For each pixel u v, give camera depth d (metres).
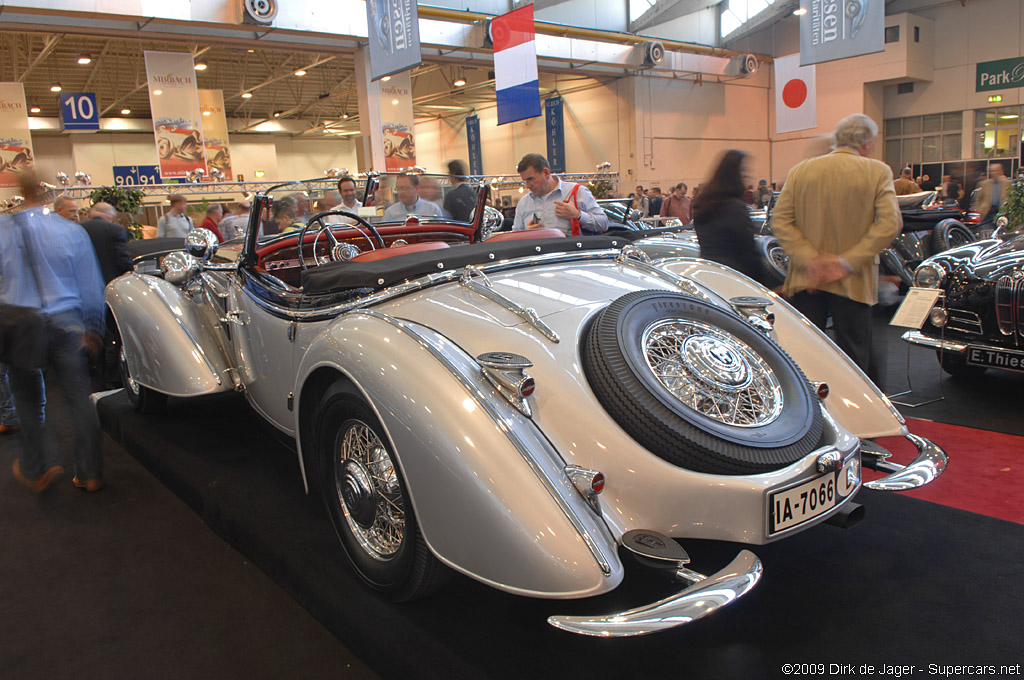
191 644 2.04
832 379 2.27
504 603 1.98
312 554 2.24
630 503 1.65
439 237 3.44
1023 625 1.82
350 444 2.07
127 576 2.44
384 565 1.95
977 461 3.08
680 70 20.42
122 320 3.26
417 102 25.50
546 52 17.36
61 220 2.90
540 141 23.75
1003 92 19.12
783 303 2.53
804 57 11.26
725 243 3.43
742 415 1.80
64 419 4.20
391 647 1.81
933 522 2.40
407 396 1.71
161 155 12.95
